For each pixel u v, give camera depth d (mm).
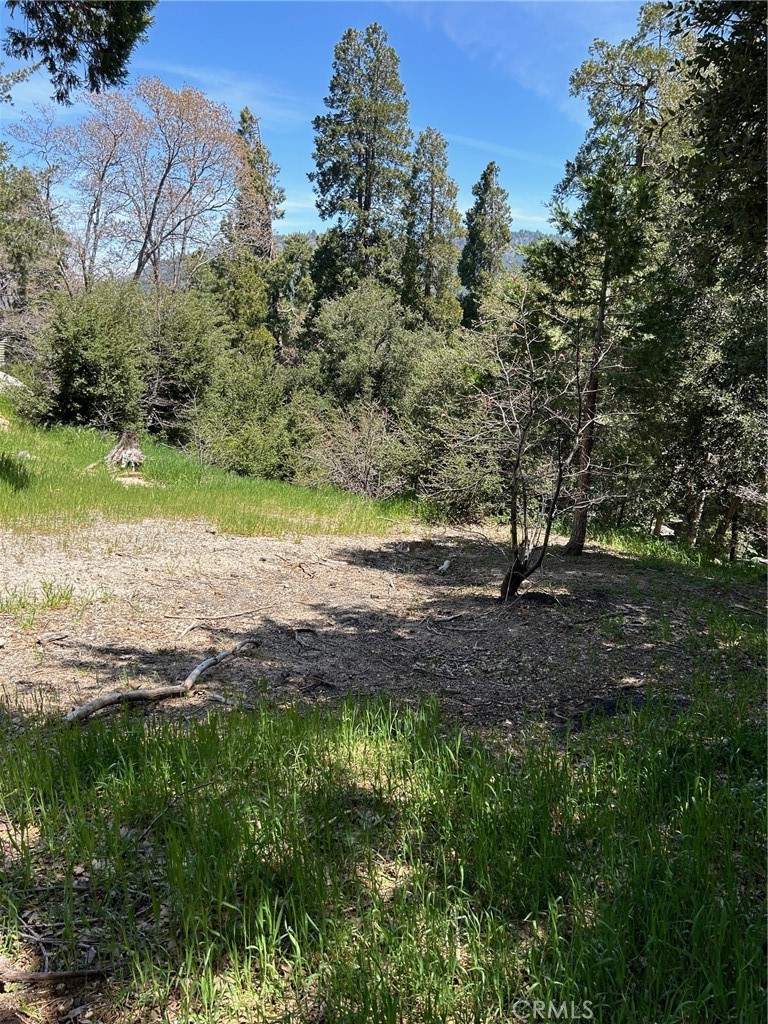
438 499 14320
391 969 2342
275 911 2582
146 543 9453
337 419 23516
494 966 2314
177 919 2545
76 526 9953
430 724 4406
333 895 2625
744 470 15664
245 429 21453
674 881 2740
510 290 10797
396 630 6812
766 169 6105
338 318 31516
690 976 2283
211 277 36406
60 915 2631
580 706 5055
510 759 3928
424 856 3012
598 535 13148
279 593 7902
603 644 6531
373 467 18125
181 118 30531
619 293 9953
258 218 36469
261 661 5770
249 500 13258
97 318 19000
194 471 15805
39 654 5500
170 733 3994
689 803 3336
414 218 40781
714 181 6777
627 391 9984
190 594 7516
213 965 2395
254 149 44219
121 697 4605
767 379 12250
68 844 2916
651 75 12375
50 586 7062
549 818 3180
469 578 9133
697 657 6145
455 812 3273
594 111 13094
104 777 3475
